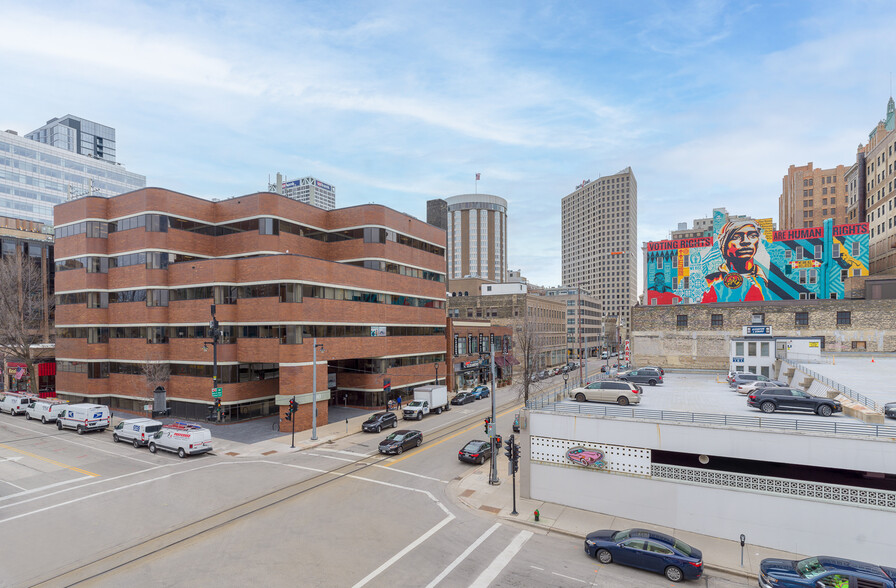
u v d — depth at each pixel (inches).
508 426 1657.2
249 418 1748.3
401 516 866.8
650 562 668.7
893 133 2760.8
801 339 1742.1
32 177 4505.4
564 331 4682.6
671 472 834.2
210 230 1940.2
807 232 2354.8
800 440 737.0
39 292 2493.8
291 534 780.0
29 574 645.3
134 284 1815.9
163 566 669.3
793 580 584.1
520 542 768.9
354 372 2023.9
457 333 2605.8
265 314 1604.3
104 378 1899.6
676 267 2544.3
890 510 682.8
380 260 2003.0
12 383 2236.7
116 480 1048.8
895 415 810.8
